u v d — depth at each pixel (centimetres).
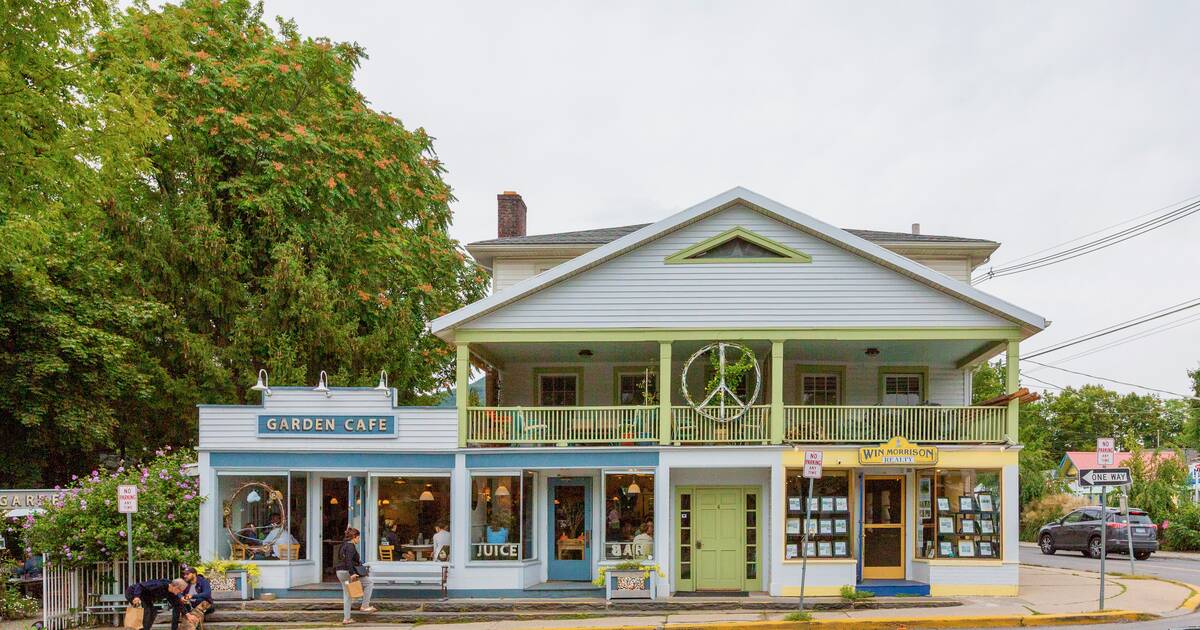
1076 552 3534
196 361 2477
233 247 2564
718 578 2081
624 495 2084
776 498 1995
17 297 2317
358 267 2756
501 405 2416
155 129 1634
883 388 2381
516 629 1691
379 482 2059
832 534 1998
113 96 1577
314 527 2089
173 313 2533
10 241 1634
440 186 3192
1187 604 1808
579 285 2058
